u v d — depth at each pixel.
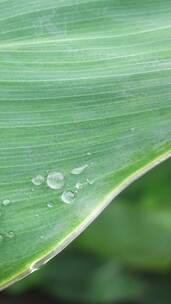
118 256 0.35
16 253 0.20
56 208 0.21
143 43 0.22
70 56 0.22
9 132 0.21
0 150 0.21
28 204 0.21
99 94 0.21
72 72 0.22
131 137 0.21
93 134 0.21
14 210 0.21
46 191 0.21
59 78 0.21
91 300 0.40
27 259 0.21
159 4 0.22
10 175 0.21
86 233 0.35
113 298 0.40
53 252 0.21
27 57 0.22
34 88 0.21
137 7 0.22
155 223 0.35
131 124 0.21
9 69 0.22
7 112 0.21
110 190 0.21
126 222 0.35
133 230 0.35
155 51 0.22
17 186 0.21
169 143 0.21
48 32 0.22
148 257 0.35
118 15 0.22
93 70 0.22
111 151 0.21
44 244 0.21
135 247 0.35
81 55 0.22
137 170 0.21
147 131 0.21
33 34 0.22
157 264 0.35
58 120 0.21
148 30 0.22
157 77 0.21
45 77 0.22
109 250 0.35
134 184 0.36
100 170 0.21
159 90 0.21
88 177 0.21
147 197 0.36
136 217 0.35
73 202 0.21
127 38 0.22
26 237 0.21
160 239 0.35
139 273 0.41
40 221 0.21
